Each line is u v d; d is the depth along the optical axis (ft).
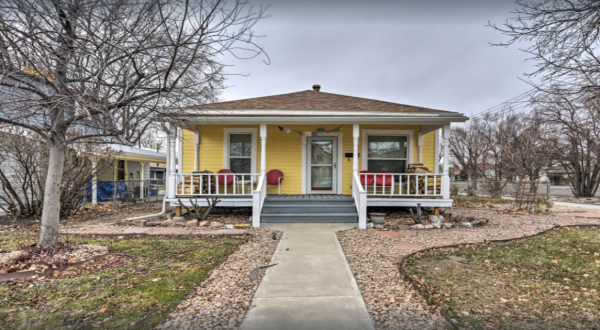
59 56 13.88
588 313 10.13
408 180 28.32
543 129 47.70
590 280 13.26
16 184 30.19
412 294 11.58
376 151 34.14
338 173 34.01
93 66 14.85
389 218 28.99
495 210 36.45
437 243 19.35
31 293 11.53
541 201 39.86
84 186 33.24
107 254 16.75
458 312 10.14
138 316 9.87
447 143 28.25
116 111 14.73
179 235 21.81
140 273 13.88
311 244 19.25
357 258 16.28
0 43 12.60
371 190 33.68
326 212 27.43
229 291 11.91
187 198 28.81
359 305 10.71
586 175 58.85
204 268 14.65
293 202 28.55
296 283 12.78
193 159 34.37
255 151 33.83
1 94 14.02
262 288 12.25
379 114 31.99
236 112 32.78
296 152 34.32
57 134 15.40
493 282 12.94
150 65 16.57
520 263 15.61
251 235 21.89
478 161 86.17
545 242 19.95
